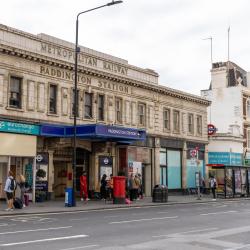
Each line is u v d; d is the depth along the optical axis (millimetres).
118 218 19484
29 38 29828
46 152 30625
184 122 44875
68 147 32906
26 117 28891
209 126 49969
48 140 30719
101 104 35125
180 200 34406
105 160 35469
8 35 28516
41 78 30234
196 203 32625
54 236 13352
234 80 57594
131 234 14016
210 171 48125
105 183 31469
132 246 11531
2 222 17578
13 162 28625
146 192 39469
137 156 38000
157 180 40031
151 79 40969
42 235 13539
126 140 34562
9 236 13234
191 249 11289
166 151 42062
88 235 13656
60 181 33594
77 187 34406
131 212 23219
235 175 41531
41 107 30125
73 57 32938
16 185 25125
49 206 25875
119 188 29234
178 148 43812
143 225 16641
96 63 34719
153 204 29688
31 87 29516
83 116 33312
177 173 43438
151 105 40375
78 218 19453
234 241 12773
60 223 17219
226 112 55938
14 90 28625
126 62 38656
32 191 29203
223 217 20344
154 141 40219
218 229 15672
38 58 29781
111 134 31031
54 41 32031
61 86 31672
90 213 22484
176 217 20141
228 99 55938
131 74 38469
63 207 25297
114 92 36219
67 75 32188
